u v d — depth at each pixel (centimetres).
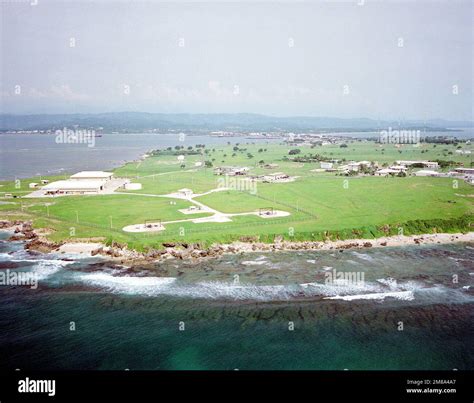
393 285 10012
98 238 12975
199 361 6956
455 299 9275
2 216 15812
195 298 9350
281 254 12188
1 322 8288
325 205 16875
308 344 7469
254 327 8075
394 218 14750
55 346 7425
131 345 7462
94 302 9175
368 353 7181
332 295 9475
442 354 7150
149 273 10775
